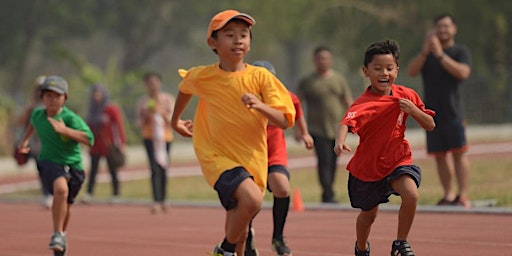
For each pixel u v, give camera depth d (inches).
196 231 820.0
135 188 1380.4
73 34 3885.3
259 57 3058.6
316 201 1050.7
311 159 1822.1
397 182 497.4
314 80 1024.2
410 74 903.1
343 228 799.7
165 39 4047.7
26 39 3799.2
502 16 2374.5
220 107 499.5
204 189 1274.6
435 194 999.6
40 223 949.8
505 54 2426.2
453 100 884.0
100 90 1210.6
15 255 691.4
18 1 3693.4
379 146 501.4
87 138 634.8
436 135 890.7
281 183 611.2
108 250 703.7
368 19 2586.1
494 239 682.8
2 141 2416.3
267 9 2925.7
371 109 498.0
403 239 500.1
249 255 593.0
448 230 742.5
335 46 2780.5
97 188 1414.9
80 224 919.0
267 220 890.7
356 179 511.2
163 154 1029.8
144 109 1032.2
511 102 2397.9
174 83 4136.3
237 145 498.0
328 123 1019.3
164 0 3870.6
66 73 4633.4
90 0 3754.9
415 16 2522.1
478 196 961.5
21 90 3902.6
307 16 2822.3
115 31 4001.0
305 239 726.5
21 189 1501.0
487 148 1691.7
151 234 806.5
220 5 3860.7
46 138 633.6
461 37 2415.1
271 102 490.6
